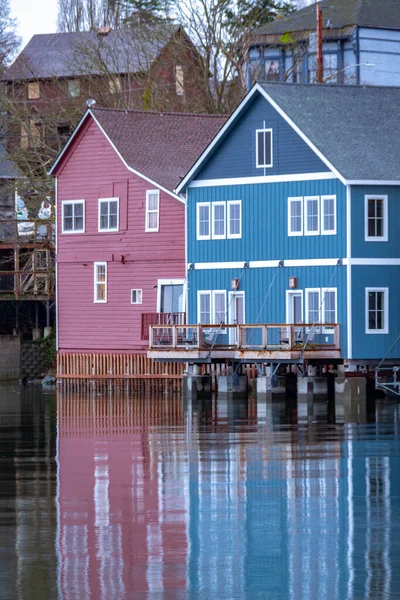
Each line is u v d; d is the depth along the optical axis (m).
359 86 101.25
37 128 153.38
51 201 133.50
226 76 144.38
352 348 93.12
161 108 144.62
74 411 92.62
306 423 79.25
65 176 116.94
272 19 168.00
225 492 55.38
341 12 158.25
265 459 63.91
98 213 114.62
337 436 72.25
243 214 100.69
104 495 54.91
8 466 62.91
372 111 99.44
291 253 97.56
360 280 94.06
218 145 101.94
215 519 50.19
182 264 109.12
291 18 160.00
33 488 56.56
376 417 82.25
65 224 117.06
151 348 97.94
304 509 51.94
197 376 98.69
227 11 150.38
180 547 46.16
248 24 151.12
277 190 98.56
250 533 47.97
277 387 94.69
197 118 119.75
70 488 56.53
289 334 91.56
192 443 70.56
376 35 156.25
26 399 105.75
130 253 112.44
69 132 148.25
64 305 117.19
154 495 54.84
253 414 85.94
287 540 47.03
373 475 58.91
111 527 48.91
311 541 46.94
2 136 149.38
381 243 94.62
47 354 132.50
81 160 115.81
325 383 94.25
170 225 109.81
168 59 147.62
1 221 137.12
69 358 116.38
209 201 102.75
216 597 40.94
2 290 136.12
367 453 65.44
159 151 114.50
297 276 97.19
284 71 156.12
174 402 99.19
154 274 110.88
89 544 46.44
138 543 46.62
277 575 43.00
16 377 132.50
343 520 49.97
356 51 154.62
